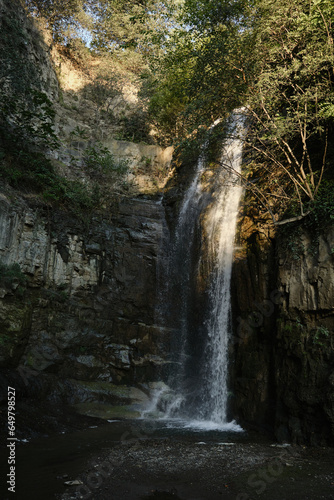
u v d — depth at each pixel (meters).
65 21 24.47
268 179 12.08
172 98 21.73
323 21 9.38
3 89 14.49
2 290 11.08
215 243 13.84
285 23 10.10
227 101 11.65
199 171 17.55
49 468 6.49
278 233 10.34
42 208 13.59
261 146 12.54
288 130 9.77
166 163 21.03
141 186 20.02
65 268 13.96
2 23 15.63
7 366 11.07
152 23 24.45
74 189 15.31
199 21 13.43
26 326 11.77
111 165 18.23
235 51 10.66
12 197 12.44
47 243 13.43
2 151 13.03
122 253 15.77
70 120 21.61
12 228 11.99
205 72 11.47
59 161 17.17
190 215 16.38
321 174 9.27
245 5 11.62
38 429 9.23
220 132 11.88
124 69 26.22
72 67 24.95
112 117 24.73
